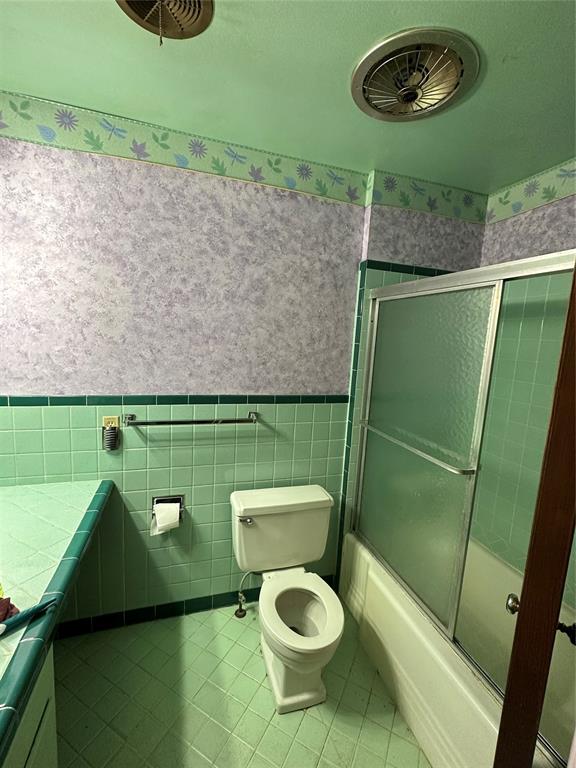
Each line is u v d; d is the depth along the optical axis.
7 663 0.67
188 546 1.70
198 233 1.50
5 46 1.02
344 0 0.85
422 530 1.42
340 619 1.32
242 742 1.22
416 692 1.25
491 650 1.21
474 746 1.00
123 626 1.66
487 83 1.08
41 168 1.30
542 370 1.47
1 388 1.36
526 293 1.54
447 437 1.31
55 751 0.90
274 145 1.50
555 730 0.92
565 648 0.92
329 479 1.88
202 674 1.45
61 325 1.39
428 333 1.40
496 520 1.67
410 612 1.37
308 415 1.79
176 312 1.52
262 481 1.77
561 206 1.51
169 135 1.42
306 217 1.64
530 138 1.36
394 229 1.72
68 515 1.23
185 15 0.89
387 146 1.46
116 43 0.99
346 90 1.15
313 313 1.72
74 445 1.47
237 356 1.63
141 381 1.52
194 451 1.64
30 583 0.89
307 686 1.35
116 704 1.32
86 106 1.30
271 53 1.01
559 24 0.89
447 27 0.91
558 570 0.62
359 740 1.24
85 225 1.37
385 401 1.68
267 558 1.61
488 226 1.85
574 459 0.59
